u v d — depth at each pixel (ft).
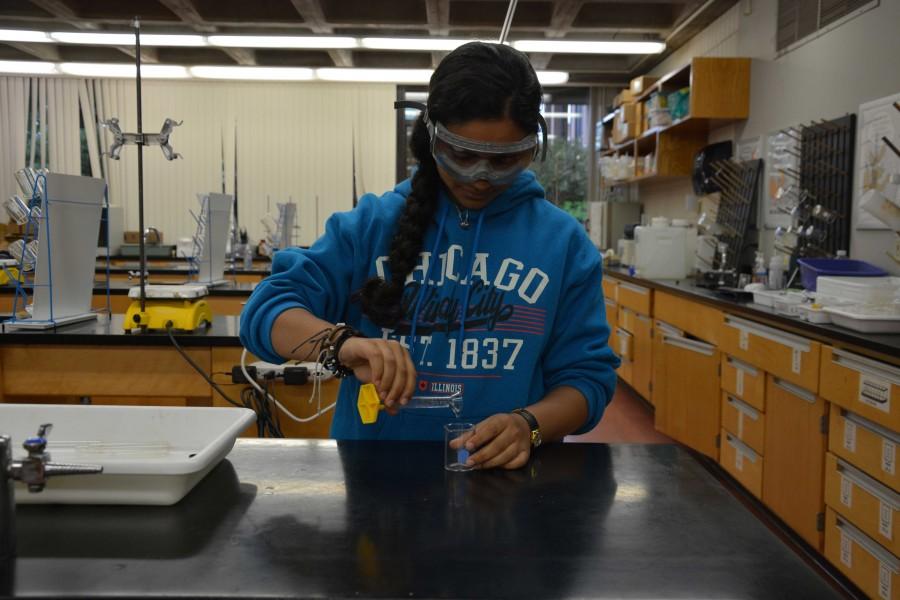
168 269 17.16
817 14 11.43
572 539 2.36
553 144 25.16
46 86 23.68
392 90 24.41
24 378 7.16
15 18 16.89
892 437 6.53
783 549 2.31
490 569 2.14
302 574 2.07
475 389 3.71
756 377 9.32
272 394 7.04
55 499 2.57
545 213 3.95
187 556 2.18
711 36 16.69
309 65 21.42
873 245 9.82
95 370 7.17
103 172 24.07
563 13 15.93
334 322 3.95
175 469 2.52
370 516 2.53
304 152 24.48
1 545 2.13
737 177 14.24
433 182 3.77
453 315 3.76
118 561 2.14
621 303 16.53
